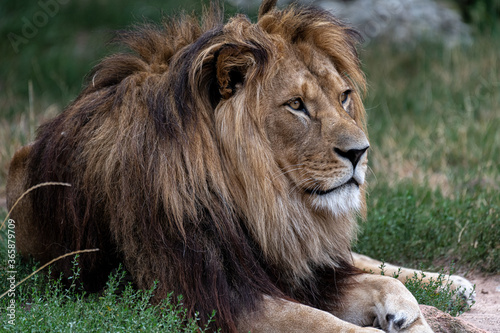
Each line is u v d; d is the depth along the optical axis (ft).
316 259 24.03
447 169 46.62
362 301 23.27
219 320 21.47
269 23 24.47
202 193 22.58
